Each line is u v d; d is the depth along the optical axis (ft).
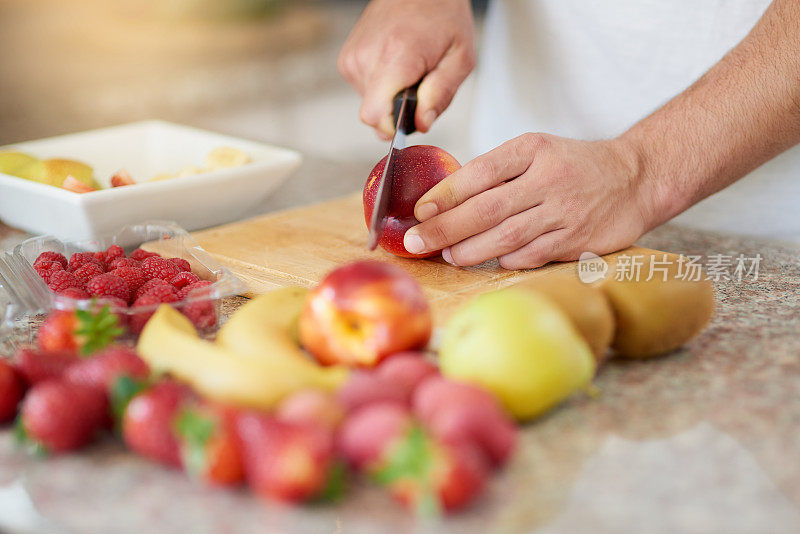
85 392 2.25
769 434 2.35
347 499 2.08
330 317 2.48
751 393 2.60
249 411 2.06
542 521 1.99
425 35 4.58
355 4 14.30
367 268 2.50
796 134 3.87
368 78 4.68
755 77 3.82
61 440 2.22
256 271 3.81
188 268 3.52
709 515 2.00
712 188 3.94
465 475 1.92
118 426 2.27
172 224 4.05
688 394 2.60
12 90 9.46
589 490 2.11
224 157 4.71
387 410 2.01
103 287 3.08
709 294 2.86
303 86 11.87
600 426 2.41
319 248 4.08
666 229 4.83
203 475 2.03
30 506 2.07
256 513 2.03
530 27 5.57
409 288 2.48
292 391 2.28
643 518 2.00
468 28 4.81
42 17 11.02
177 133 5.26
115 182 4.50
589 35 5.31
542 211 3.63
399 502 2.06
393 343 2.45
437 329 3.00
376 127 4.50
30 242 3.74
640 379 2.71
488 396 2.15
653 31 5.04
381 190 3.39
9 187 4.07
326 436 2.00
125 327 2.88
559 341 2.35
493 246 3.65
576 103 5.51
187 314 2.98
